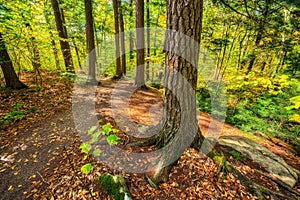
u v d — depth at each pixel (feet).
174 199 7.37
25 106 17.62
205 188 7.82
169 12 7.58
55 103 19.11
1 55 19.60
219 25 23.06
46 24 21.79
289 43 13.89
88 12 24.95
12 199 7.84
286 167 10.30
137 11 24.57
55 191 7.93
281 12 14.57
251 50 19.93
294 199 7.91
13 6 17.06
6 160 10.32
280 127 14.05
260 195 7.66
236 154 10.39
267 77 13.16
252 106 16.01
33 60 21.98
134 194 7.40
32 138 12.54
